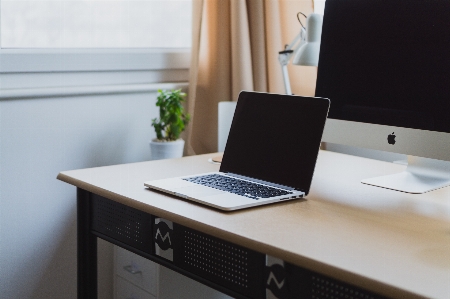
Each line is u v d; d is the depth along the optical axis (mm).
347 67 1453
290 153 1332
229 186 1309
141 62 2115
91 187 1362
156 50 2182
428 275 834
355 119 1438
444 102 1255
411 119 1317
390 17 1356
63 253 1994
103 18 2057
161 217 1164
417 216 1147
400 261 890
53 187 1928
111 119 2035
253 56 2135
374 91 1394
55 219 1953
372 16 1395
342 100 1468
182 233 1202
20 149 1829
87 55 1971
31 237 1899
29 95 1803
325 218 1120
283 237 997
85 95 1953
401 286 796
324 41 1507
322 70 1514
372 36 1395
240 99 1508
